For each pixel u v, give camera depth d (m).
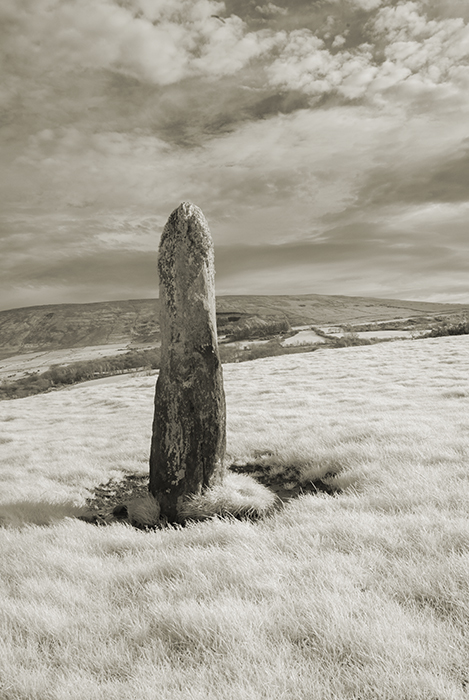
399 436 10.53
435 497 6.22
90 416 24.53
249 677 3.00
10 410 32.31
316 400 20.25
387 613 3.56
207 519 6.76
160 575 4.77
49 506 7.95
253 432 13.76
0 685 3.14
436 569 4.14
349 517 5.70
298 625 3.52
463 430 10.81
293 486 8.78
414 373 26.81
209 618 3.67
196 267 7.63
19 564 5.23
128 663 3.32
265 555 4.95
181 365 7.52
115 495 9.12
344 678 2.93
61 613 4.05
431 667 2.96
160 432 7.56
